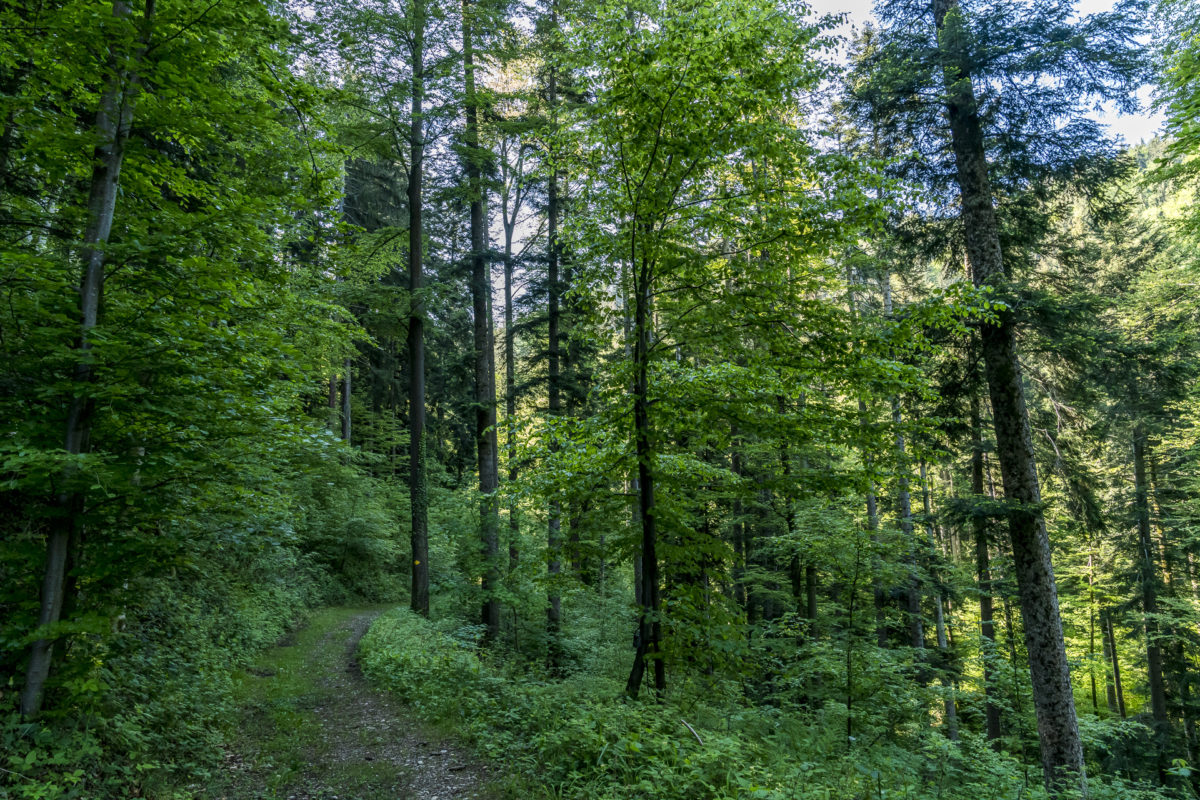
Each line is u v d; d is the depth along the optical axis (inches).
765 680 459.5
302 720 266.4
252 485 244.4
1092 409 491.5
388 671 345.4
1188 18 338.6
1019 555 334.6
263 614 452.4
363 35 448.5
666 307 304.0
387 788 198.5
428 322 553.9
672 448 335.9
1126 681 915.4
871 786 215.0
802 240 267.1
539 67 585.6
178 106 211.9
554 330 609.3
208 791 189.2
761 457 552.1
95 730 180.5
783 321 281.7
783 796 167.8
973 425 430.0
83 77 195.3
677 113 253.0
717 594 298.5
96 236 188.5
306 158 252.8
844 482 281.0
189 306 202.7
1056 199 377.7
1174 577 798.5
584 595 657.6
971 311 261.4
